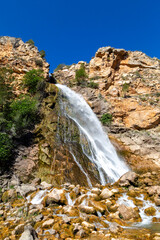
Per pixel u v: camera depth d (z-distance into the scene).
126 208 7.84
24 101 18.23
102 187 11.94
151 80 32.38
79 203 8.65
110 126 23.12
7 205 8.87
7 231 6.17
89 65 36.53
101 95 27.94
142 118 23.95
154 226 6.63
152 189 9.88
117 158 18.12
